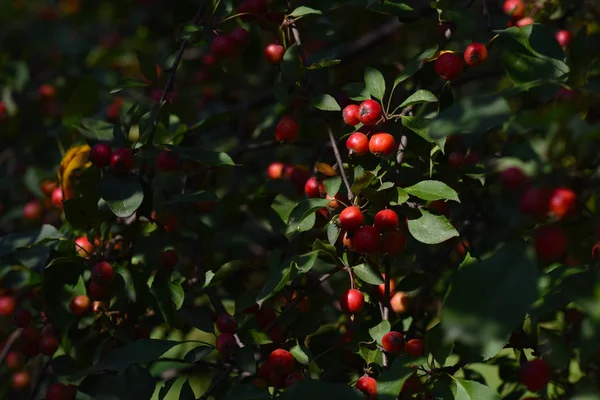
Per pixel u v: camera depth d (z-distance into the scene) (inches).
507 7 45.1
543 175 39.1
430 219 41.3
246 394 40.0
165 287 43.6
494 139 45.9
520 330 41.1
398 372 39.4
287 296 43.5
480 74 45.8
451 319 37.0
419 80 44.3
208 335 50.8
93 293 43.5
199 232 46.5
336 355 42.5
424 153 42.8
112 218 45.0
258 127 50.2
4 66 54.2
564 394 42.2
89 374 41.7
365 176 41.1
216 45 44.5
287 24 44.5
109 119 53.6
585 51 41.3
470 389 39.7
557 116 37.1
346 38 48.6
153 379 41.6
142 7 67.9
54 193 47.6
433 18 44.6
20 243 44.4
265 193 47.0
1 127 53.3
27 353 44.6
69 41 73.4
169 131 46.7
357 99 43.1
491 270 37.2
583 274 39.5
